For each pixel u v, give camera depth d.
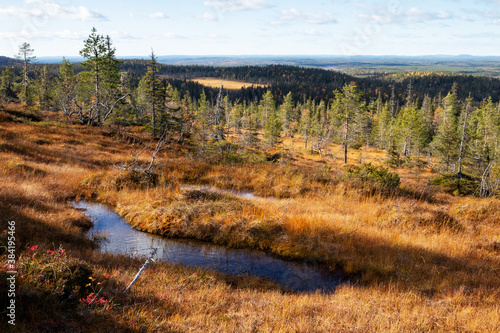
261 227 9.65
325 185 15.33
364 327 4.49
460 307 5.41
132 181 14.15
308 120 92.00
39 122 30.36
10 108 34.19
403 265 7.65
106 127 34.75
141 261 7.23
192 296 5.38
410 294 6.09
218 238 9.37
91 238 8.72
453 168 48.78
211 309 4.88
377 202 12.93
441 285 6.57
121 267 6.25
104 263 6.46
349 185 14.91
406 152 67.50
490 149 45.75
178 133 37.06
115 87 39.78
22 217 7.88
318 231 9.44
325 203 12.73
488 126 62.69
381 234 9.39
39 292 3.80
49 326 3.37
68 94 40.22
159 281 5.86
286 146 72.44
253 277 7.21
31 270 4.23
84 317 3.72
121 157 22.77
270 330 4.19
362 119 58.62
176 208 10.59
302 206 11.89
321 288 6.93
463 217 11.49
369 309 5.27
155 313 4.42
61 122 33.00
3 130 22.88
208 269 7.50
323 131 79.69
